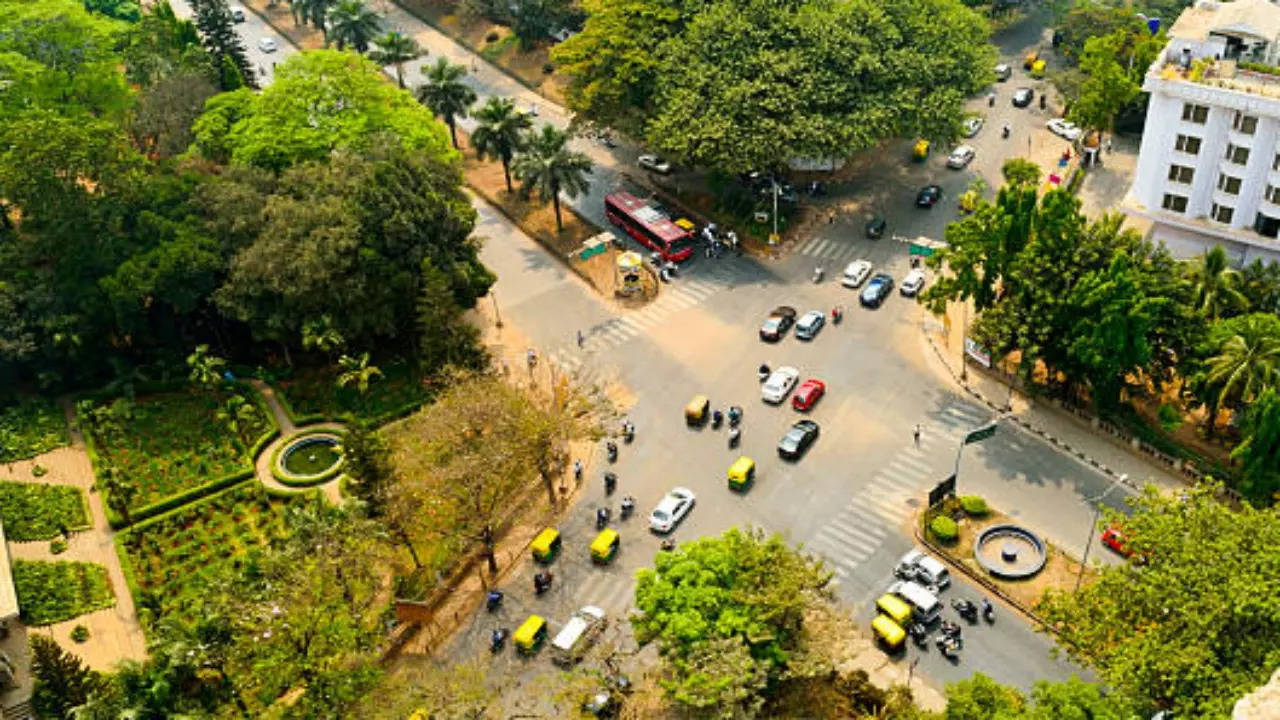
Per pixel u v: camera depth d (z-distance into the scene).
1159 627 60.00
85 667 73.81
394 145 104.00
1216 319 86.31
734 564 68.06
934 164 127.25
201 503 87.44
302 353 103.69
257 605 68.19
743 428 92.62
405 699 64.94
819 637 66.62
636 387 98.00
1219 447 85.88
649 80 119.81
